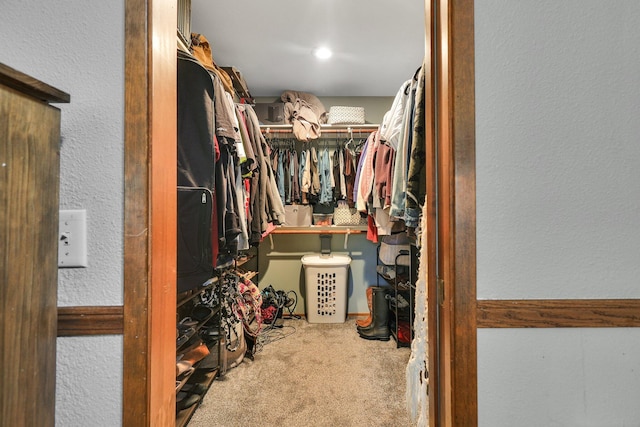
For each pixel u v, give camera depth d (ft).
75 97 2.37
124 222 2.36
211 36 7.82
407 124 4.91
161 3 2.58
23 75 1.78
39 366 2.00
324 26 7.45
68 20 2.38
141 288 2.35
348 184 10.67
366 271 11.80
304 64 9.25
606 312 2.46
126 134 2.36
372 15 7.05
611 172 2.48
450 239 2.48
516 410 2.46
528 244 2.48
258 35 7.77
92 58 2.38
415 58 8.93
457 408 2.43
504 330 2.46
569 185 2.48
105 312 2.33
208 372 6.98
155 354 2.44
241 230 5.86
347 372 7.56
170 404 2.69
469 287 2.45
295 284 11.87
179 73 4.20
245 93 9.67
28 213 1.91
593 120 2.48
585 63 2.49
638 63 2.49
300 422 5.73
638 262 2.47
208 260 4.23
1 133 1.73
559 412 2.46
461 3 2.49
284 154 10.77
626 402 2.46
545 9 2.50
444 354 2.58
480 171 2.48
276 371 7.63
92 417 2.33
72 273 2.35
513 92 2.49
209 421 5.75
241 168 6.15
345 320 11.25
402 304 8.97
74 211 2.35
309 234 11.89
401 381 7.13
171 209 2.73
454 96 2.48
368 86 10.84
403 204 5.18
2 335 1.76
